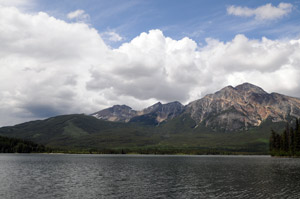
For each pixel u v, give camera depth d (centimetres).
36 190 7131
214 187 7619
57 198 6150
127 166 15925
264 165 15838
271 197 6188
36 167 14500
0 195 6469
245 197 6209
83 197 6266
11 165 15838
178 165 16950
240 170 12825
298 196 6278
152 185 8062
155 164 18025
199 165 16962
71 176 10369
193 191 7006
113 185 8062
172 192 6869
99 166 15750
